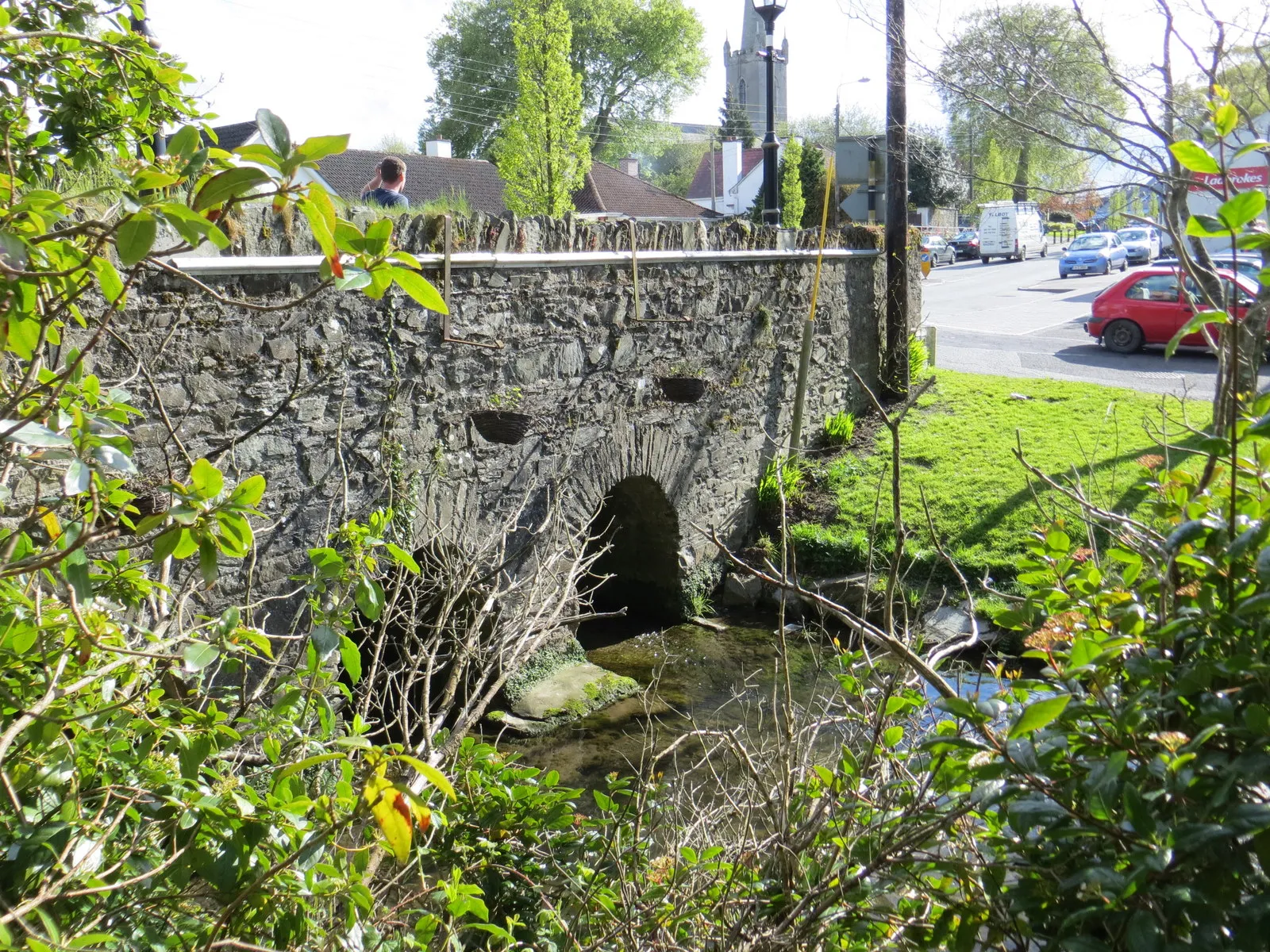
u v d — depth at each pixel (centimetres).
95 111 247
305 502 557
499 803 332
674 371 851
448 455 642
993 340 1677
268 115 134
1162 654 155
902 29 581
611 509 936
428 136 4322
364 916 218
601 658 834
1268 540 142
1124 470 920
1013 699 202
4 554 165
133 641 218
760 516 992
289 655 488
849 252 1102
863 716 259
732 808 294
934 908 197
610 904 283
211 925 179
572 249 729
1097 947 137
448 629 391
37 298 155
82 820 160
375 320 588
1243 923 126
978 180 716
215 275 501
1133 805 132
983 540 880
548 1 2508
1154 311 1469
